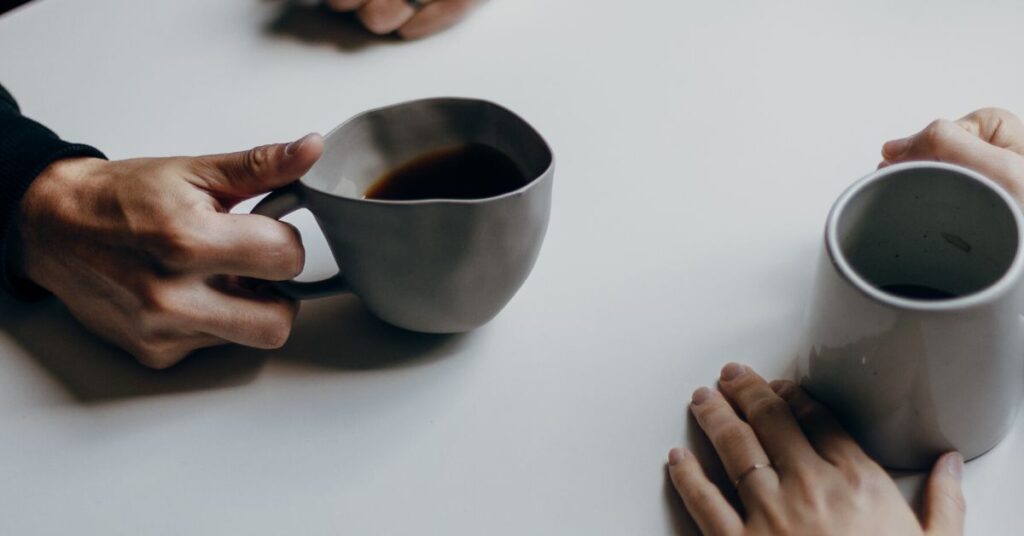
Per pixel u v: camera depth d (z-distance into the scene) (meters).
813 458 0.66
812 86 0.88
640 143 0.86
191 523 0.70
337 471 0.71
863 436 0.67
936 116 0.85
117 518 0.70
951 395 0.63
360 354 0.76
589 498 0.69
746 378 0.71
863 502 0.64
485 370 0.74
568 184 0.83
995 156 0.71
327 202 0.68
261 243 0.71
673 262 0.78
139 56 0.95
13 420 0.74
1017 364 0.64
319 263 0.80
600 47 0.93
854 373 0.65
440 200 0.66
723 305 0.76
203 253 0.71
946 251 0.68
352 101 0.90
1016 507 0.66
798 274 0.77
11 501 0.71
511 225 0.68
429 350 0.76
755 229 0.79
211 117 0.89
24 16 0.99
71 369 0.77
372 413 0.73
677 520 0.68
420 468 0.71
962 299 0.60
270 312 0.74
